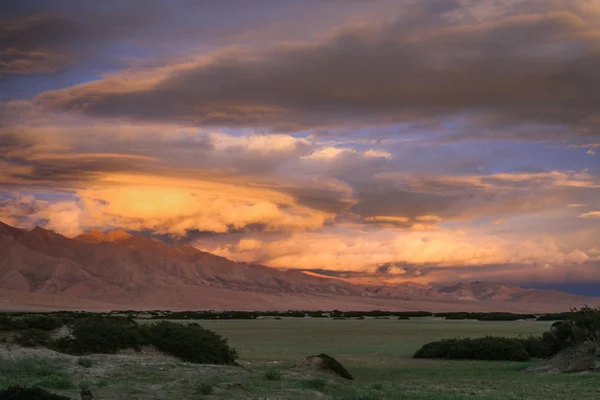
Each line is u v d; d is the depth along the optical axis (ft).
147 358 98.48
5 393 50.39
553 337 109.40
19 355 85.81
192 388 65.31
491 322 371.76
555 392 72.84
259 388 67.46
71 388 64.44
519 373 99.30
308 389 69.26
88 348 97.91
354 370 107.55
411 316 522.06
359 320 426.92
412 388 77.05
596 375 91.40
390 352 150.41
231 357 112.06
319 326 305.32
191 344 106.42
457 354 130.52
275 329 272.51
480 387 78.38
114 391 62.75
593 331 101.65
